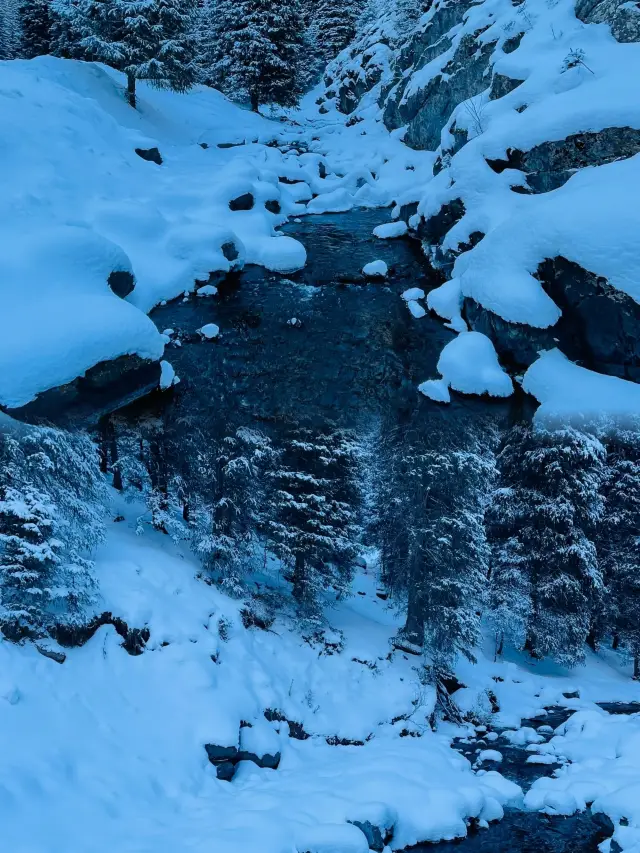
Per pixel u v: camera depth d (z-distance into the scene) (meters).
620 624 23.42
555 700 18.36
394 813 10.69
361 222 36.53
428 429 18.61
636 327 19.36
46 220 25.02
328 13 75.00
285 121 56.53
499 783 12.38
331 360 22.11
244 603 15.63
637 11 27.28
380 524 20.06
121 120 40.34
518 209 25.31
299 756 12.95
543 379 20.84
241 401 19.16
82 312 18.30
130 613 12.85
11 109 31.03
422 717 15.55
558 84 27.12
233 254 28.27
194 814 9.96
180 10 41.19
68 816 8.81
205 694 12.30
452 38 42.31
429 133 42.50
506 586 21.08
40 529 11.80
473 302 23.42
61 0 40.28
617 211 20.50
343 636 17.16
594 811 11.35
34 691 10.60
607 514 22.67
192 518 17.88
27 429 13.10
